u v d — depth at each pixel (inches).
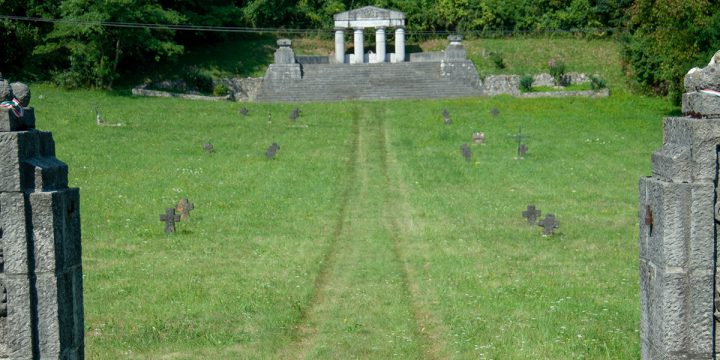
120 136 1563.7
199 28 2549.2
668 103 2105.1
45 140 438.6
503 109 1984.5
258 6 2844.5
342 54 2630.4
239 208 1103.0
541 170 1364.4
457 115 1894.7
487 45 2768.2
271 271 812.0
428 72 2495.1
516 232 985.5
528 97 2225.6
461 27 2928.2
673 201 413.7
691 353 414.3
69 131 1569.9
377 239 965.2
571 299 701.9
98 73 2132.1
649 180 439.5
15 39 2218.3
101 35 2164.1
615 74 2497.5
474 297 716.7
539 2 2913.4
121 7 2130.9
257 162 1397.6
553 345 581.0
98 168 1304.1
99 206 1083.9
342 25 2623.0
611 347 575.2
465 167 1386.6
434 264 845.2
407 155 1485.0
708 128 410.9
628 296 713.0
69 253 427.2
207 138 1595.7
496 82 2431.1
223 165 1366.9
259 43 2787.9
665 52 1756.9
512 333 612.4
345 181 1293.1
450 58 2490.2
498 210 1101.7
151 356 573.9
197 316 665.0
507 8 2920.8
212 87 2412.6
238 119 1819.6
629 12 2102.6
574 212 1091.3
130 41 2234.3
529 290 733.9
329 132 1692.9
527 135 1662.2
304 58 2620.6
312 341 617.6
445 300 710.5
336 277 806.5
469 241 941.2
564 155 1494.8
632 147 1578.5
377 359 574.6
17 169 404.2
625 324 631.2
